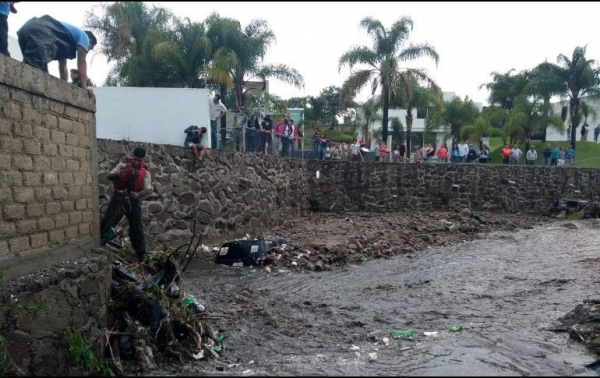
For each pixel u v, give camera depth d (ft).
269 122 60.59
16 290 16.31
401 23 87.61
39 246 18.72
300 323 25.05
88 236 22.71
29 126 18.20
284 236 48.62
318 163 71.61
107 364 17.95
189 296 25.55
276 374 16.97
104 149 31.53
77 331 17.99
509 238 52.60
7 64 16.74
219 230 44.19
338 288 32.04
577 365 18.80
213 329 23.03
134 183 25.12
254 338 22.84
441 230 55.36
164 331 20.62
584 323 23.25
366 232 51.11
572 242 49.37
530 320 25.11
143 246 25.34
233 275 34.37
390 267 38.60
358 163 72.74
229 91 83.87
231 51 71.72
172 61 71.26
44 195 19.10
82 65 23.70
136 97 47.03
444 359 18.65
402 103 93.45
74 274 18.85
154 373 18.13
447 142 137.28
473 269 37.88
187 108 46.96
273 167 57.41
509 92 132.26
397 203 74.23
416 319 25.72
